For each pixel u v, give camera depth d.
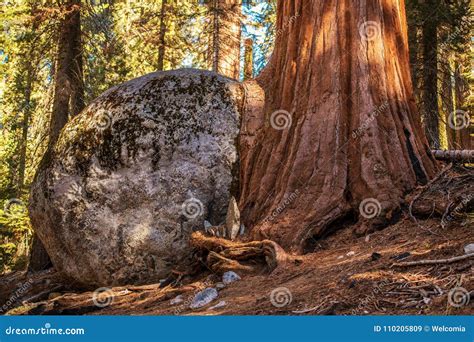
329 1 9.02
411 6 16.03
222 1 19.69
